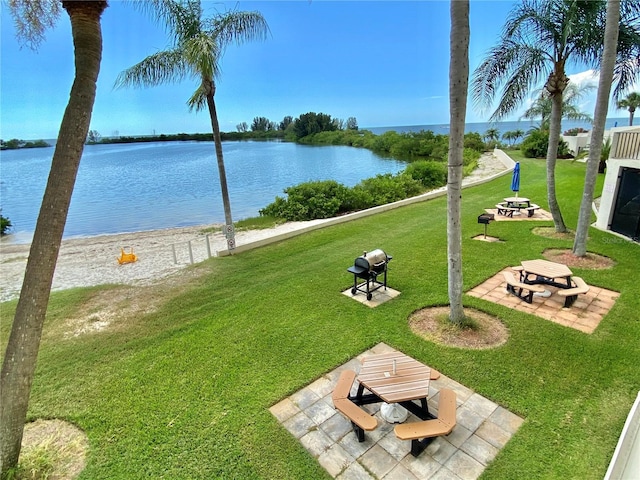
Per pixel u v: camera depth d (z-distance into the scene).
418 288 7.34
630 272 7.60
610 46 7.18
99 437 3.98
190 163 51.62
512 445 3.65
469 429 3.86
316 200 17.39
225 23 9.11
